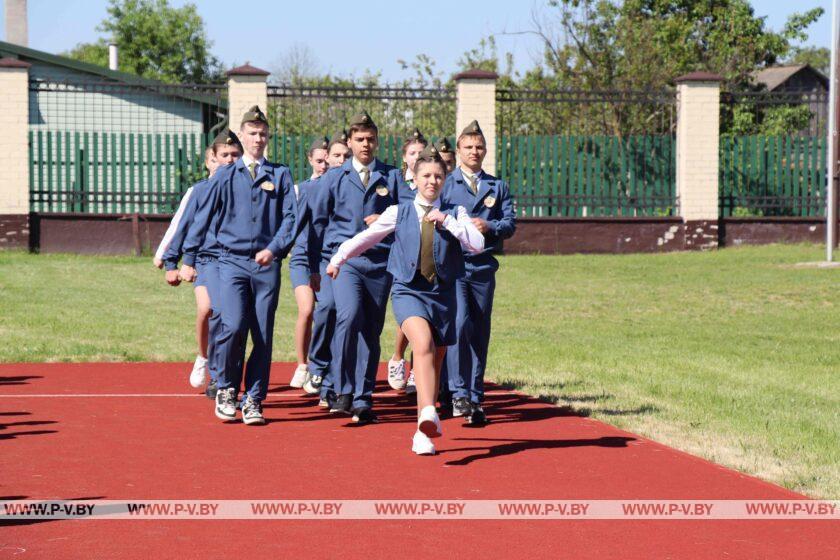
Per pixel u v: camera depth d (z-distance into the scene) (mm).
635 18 45406
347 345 9773
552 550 5910
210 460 8039
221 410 9578
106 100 34375
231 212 9586
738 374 12727
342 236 10266
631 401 10867
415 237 8422
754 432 9383
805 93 31500
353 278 9797
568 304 19766
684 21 46344
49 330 15508
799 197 31594
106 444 8547
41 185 28938
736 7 46656
